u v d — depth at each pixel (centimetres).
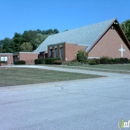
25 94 1141
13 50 8888
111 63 4106
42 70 2516
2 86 1437
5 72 2373
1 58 5566
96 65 3556
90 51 4219
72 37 5084
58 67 3045
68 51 4031
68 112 716
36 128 561
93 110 732
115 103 841
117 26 4584
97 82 1645
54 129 547
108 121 602
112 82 1627
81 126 564
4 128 569
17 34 9244
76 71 2483
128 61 4362
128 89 1234
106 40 4456
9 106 836
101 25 4653
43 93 1161
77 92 1155
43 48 5528
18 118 661
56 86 1456
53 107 797
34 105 842
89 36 4562
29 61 5119
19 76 2025
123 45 4738
